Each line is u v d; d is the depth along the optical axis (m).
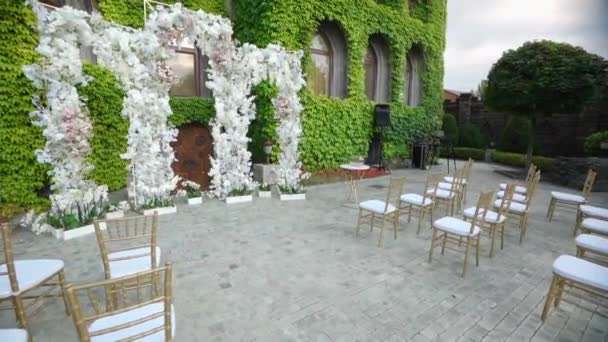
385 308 2.45
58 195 3.95
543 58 8.14
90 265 3.08
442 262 3.33
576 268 2.24
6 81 4.00
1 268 2.17
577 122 10.46
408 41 10.26
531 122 9.31
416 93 11.46
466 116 15.62
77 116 3.95
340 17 8.22
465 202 6.05
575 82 7.74
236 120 5.57
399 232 4.28
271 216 4.84
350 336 2.11
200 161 7.90
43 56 3.69
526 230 4.47
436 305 2.51
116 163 6.36
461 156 14.79
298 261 3.26
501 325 2.27
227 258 3.29
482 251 3.68
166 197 5.09
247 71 5.51
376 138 9.72
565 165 8.29
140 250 2.61
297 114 6.05
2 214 4.05
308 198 6.11
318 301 2.52
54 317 2.27
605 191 7.27
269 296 2.58
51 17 3.65
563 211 5.54
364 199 6.11
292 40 7.27
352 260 3.32
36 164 4.44
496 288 2.81
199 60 7.93
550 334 2.19
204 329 2.14
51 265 2.21
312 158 8.12
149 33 4.52
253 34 7.41
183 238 3.85
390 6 9.77
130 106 4.57
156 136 4.89
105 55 4.25
